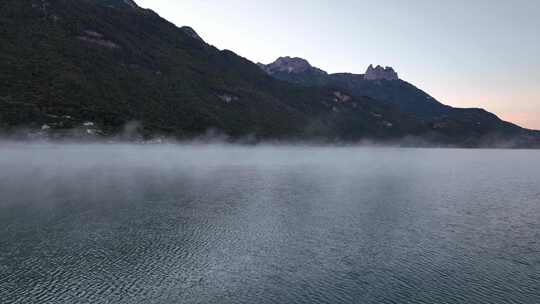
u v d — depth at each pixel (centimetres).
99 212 4494
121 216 4312
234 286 2439
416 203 5528
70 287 2380
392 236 3647
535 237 3653
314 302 2225
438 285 2486
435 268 2794
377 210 4934
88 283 2445
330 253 3116
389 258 3000
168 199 5481
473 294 2342
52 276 2542
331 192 6538
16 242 3256
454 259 2991
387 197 6066
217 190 6481
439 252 3170
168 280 2517
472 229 3950
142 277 2558
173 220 4166
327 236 3622
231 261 2894
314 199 5741
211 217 4353
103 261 2838
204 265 2800
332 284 2484
